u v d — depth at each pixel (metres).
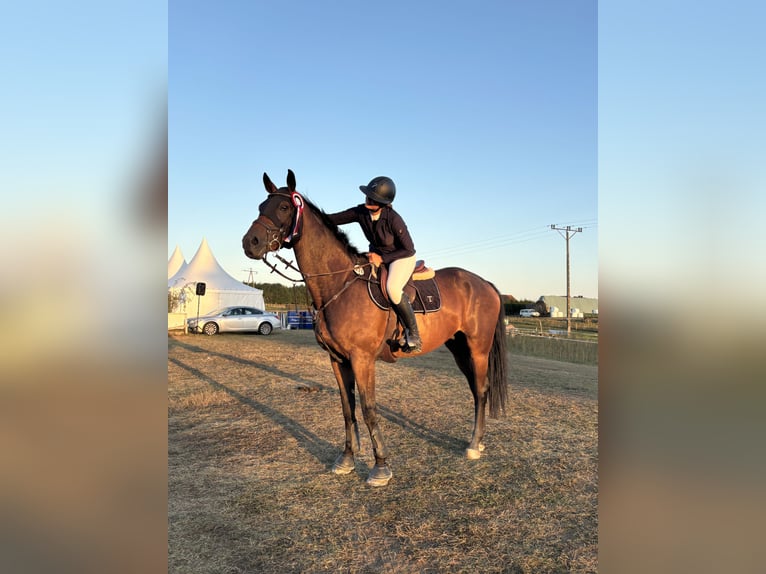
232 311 17.17
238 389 6.62
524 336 13.73
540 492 3.21
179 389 6.62
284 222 3.24
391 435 4.46
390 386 6.89
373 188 3.37
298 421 4.97
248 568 2.37
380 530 2.74
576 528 2.75
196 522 2.83
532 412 5.28
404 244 3.44
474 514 2.92
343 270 3.42
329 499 3.14
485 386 4.14
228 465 3.74
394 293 3.29
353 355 3.38
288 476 3.53
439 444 4.20
